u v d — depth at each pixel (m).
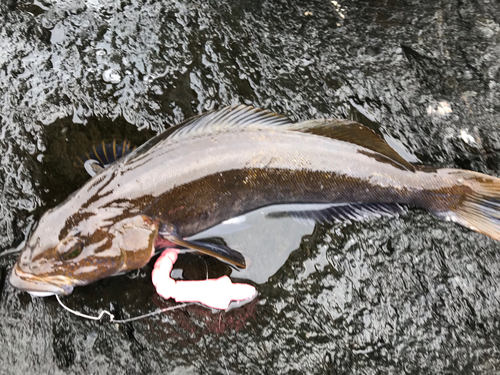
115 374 0.31
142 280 0.34
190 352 0.32
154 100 0.41
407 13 0.52
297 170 0.35
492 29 0.50
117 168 0.32
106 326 0.32
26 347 0.31
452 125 0.43
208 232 0.36
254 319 0.34
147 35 0.45
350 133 0.37
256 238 0.36
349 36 0.49
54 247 0.30
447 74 0.46
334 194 0.36
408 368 0.33
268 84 0.44
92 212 0.31
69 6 0.46
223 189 0.34
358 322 0.34
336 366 0.33
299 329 0.34
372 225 0.38
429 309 0.35
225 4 0.49
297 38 0.48
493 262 0.37
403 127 0.43
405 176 0.36
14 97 0.40
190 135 0.34
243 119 0.35
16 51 0.42
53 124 0.39
